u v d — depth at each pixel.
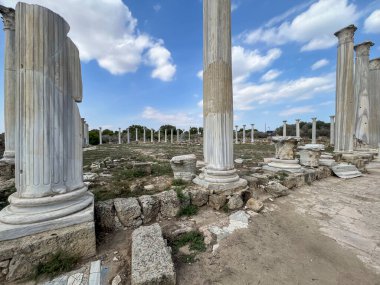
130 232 3.42
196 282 2.33
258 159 11.93
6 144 6.99
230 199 4.45
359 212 4.47
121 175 6.71
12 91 7.04
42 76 2.66
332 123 24.05
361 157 10.77
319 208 4.71
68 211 2.73
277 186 5.63
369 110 14.16
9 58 7.05
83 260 2.66
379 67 13.96
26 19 2.60
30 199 2.58
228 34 4.95
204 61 5.30
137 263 2.25
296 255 2.87
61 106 2.87
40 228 2.52
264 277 2.43
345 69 10.30
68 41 3.03
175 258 2.77
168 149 21.34
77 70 3.15
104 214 3.42
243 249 3.00
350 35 10.13
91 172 7.71
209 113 4.99
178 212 4.08
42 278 2.33
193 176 5.64
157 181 6.00
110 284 2.23
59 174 2.83
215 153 4.91
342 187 6.63
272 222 3.93
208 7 5.00
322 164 8.81
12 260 2.31
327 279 2.40
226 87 4.90
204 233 3.41
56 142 2.80
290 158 7.62
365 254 2.89
